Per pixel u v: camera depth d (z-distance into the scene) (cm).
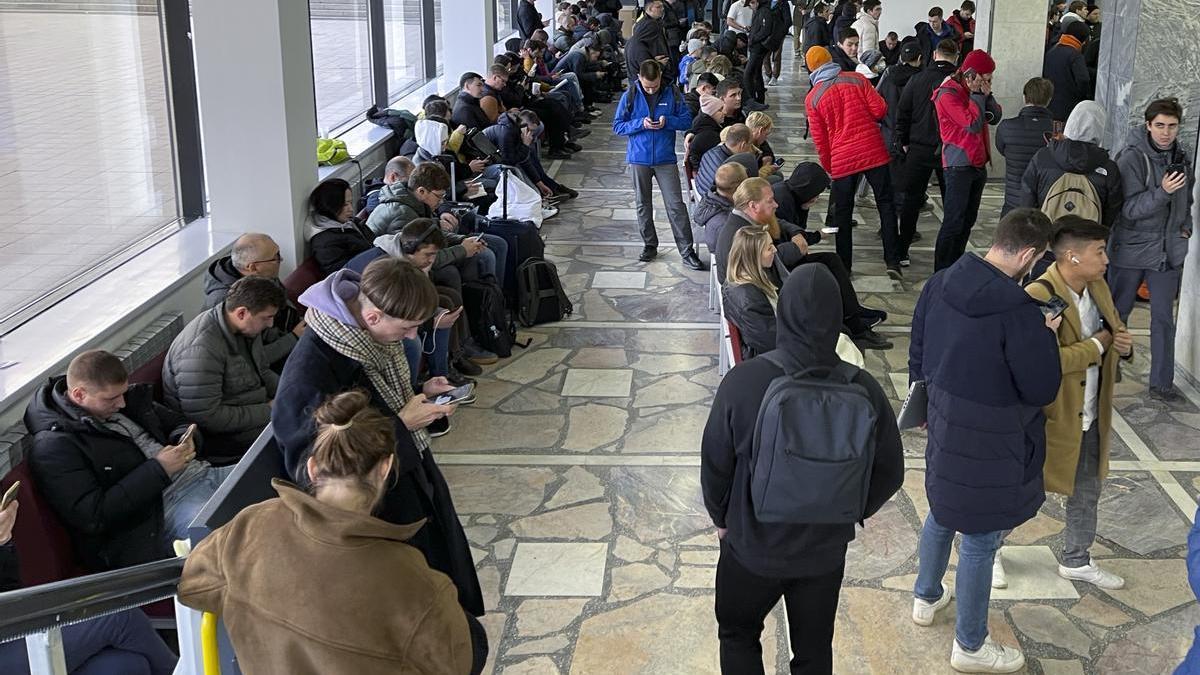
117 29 625
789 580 332
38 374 452
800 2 2411
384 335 348
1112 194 627
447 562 375
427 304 346
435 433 617
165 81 682
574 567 489
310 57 702
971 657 411
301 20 682
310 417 335
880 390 324
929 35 1648
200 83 655
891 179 900
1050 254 598
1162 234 633
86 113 591
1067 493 427
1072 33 1420
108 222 618
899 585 472
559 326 796
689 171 911
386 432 244
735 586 338
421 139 934
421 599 227
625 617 452
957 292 371
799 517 313
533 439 615
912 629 441
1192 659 284
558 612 457
